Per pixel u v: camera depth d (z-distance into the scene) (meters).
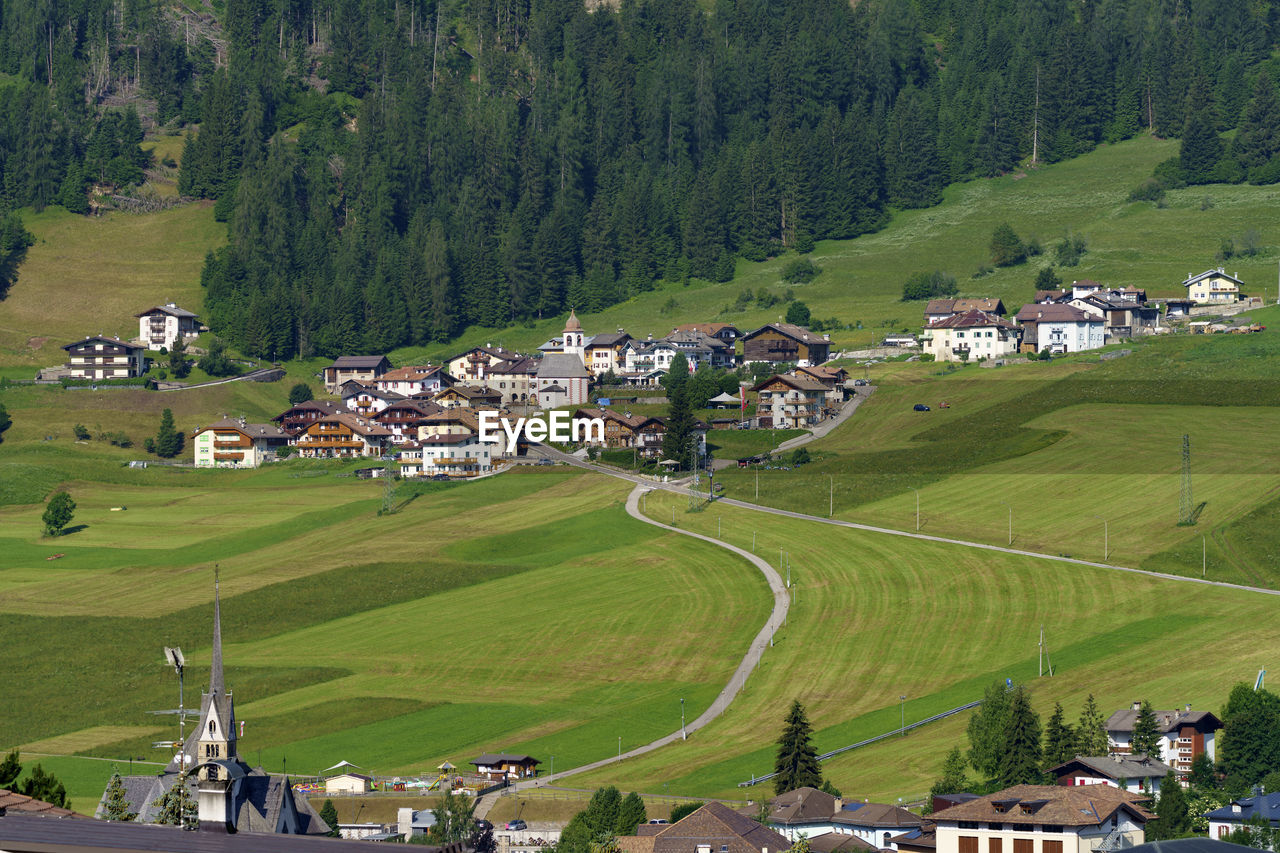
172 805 85.19
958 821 109.69
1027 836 107.69
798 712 135.12
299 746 156.38
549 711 165.12
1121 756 133.25
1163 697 149.50
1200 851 74.38
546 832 127.56
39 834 54.09
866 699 160.88
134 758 151.88
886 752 144.75
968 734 141.00
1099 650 165.75
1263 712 133.62
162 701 171.75
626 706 165.25
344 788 141.50
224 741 102.56
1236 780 128.12
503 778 144.75
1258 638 164.25
